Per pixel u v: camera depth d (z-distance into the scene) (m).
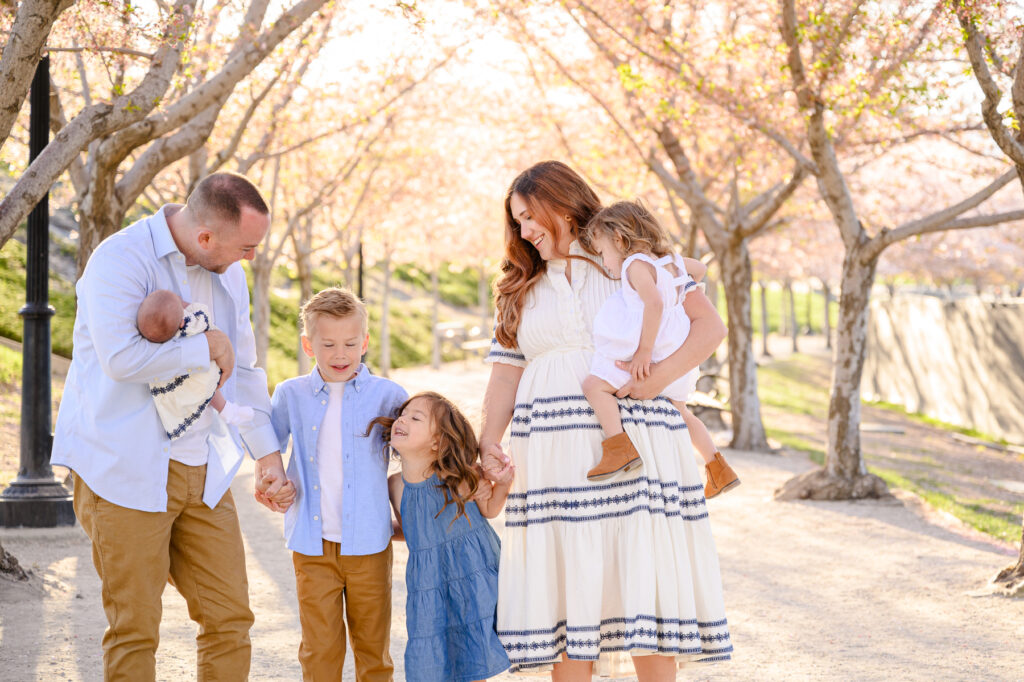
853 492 9.85
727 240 14.12
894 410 22.64
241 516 8.67
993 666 4.36
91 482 2.80
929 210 21.98
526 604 2.83
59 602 5.23
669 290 2.88
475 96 17.17
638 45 10.15
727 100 9.55
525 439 2.95
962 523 8.43
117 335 2.69
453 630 2.98
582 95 15.30
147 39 5.70
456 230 28.62
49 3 4.11
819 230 25.02
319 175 16.98
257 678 4.06
